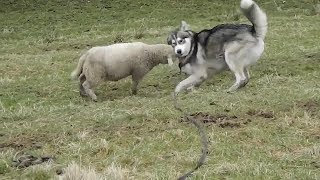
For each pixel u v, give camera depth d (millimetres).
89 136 7121
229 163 5875
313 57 11789
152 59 9500
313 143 6527
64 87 10391
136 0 20688
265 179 5457
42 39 16562
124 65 9289
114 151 6512
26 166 6160
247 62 9430
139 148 6543
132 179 5574
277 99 8438
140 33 16000
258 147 6453
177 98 8930
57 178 5598
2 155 6441
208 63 9531
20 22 18875
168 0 20609
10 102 9477
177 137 6883
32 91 10227
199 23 17609
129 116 7891
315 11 18672
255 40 9359
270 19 17578
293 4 20000
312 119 7395
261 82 9820
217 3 20266
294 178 5441
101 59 9141
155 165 6020
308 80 9836
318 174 5531
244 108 8055
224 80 10398
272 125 7234
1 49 15367
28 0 20797
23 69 12227
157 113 7941
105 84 10500
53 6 20297
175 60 9578
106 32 17266
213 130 7098
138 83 9711
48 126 7676
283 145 6504
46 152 6625
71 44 15562
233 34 9406
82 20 18906
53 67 12336
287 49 12711
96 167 6039
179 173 5703
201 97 8820
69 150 6633
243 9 9227
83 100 9344
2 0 20766
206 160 6047
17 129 7621
